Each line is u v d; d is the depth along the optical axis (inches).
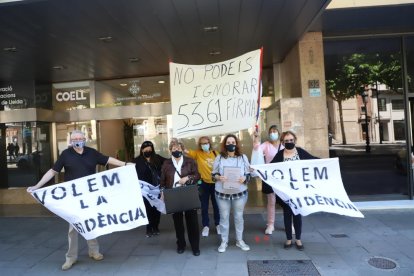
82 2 202.7
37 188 187.6
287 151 212.5
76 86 417.7
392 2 258.2
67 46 278.7
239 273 175.8
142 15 225.9
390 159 322.0
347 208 191.8
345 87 322.3
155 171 242.1
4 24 227.6
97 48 289.0
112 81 415.5
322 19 277.1
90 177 187.2
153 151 245.0
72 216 182.2
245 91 214.8
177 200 190.7
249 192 390.6
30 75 368.5
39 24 231.3
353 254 196.2
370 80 322.7
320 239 223.6
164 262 194.2
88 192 186.1
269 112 378.6
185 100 220.4
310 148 303.9
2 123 392.2
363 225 251.6
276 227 254.4
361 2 259.3
